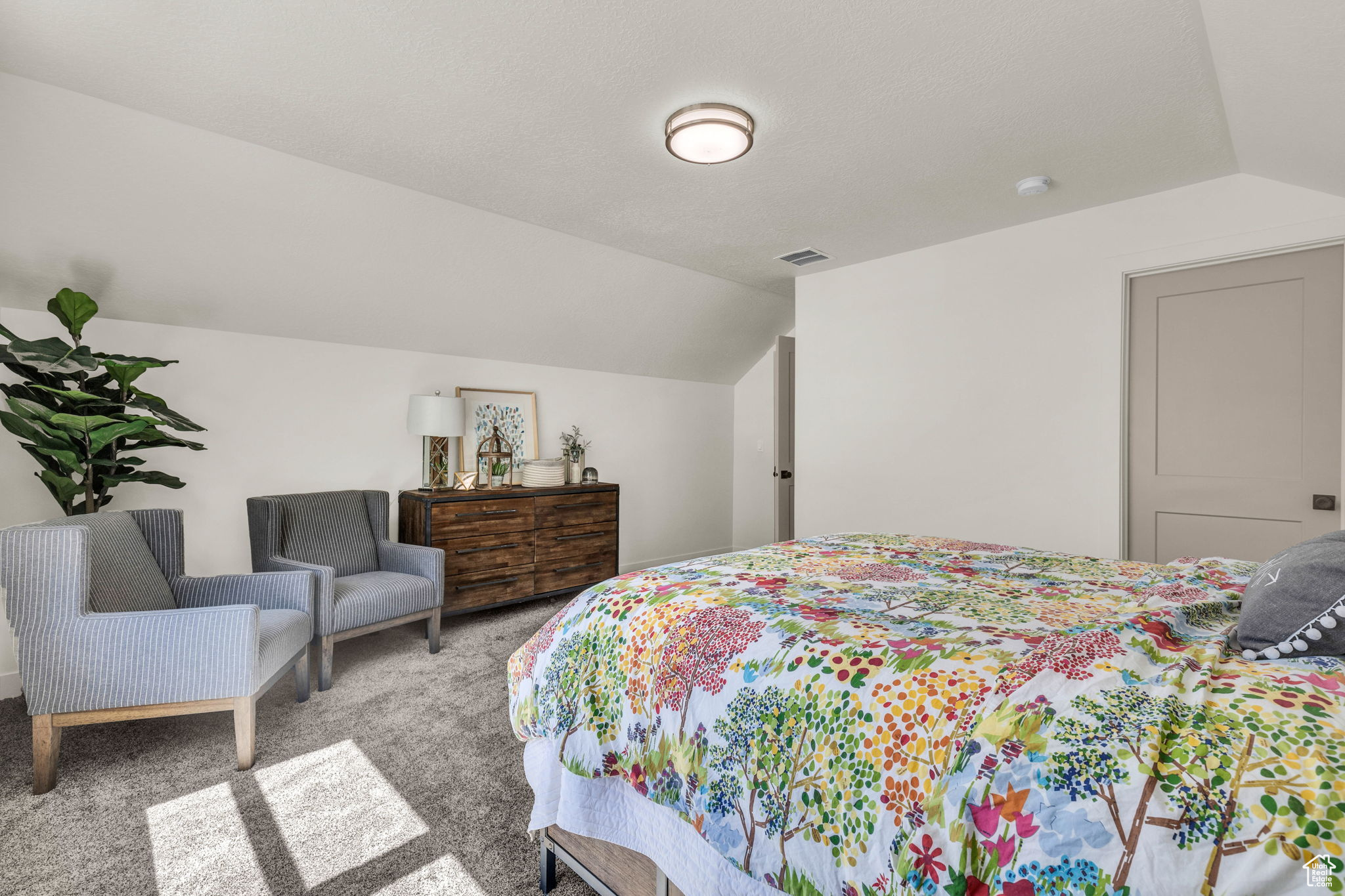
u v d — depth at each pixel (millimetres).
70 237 2633
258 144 2521
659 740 1209
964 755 861
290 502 3137
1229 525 2812
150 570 2434
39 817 1790
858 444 4055
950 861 812
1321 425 2598
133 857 1619
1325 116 1898
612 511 4621
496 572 3934
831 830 937
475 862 1619
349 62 1950
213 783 1980
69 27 1789
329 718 2467
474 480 4102
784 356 5113
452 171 2744
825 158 2582
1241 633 1108
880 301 3963
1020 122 2295
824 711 1017
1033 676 948
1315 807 676
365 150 2553
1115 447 3043
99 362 2510
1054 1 1653
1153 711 841
